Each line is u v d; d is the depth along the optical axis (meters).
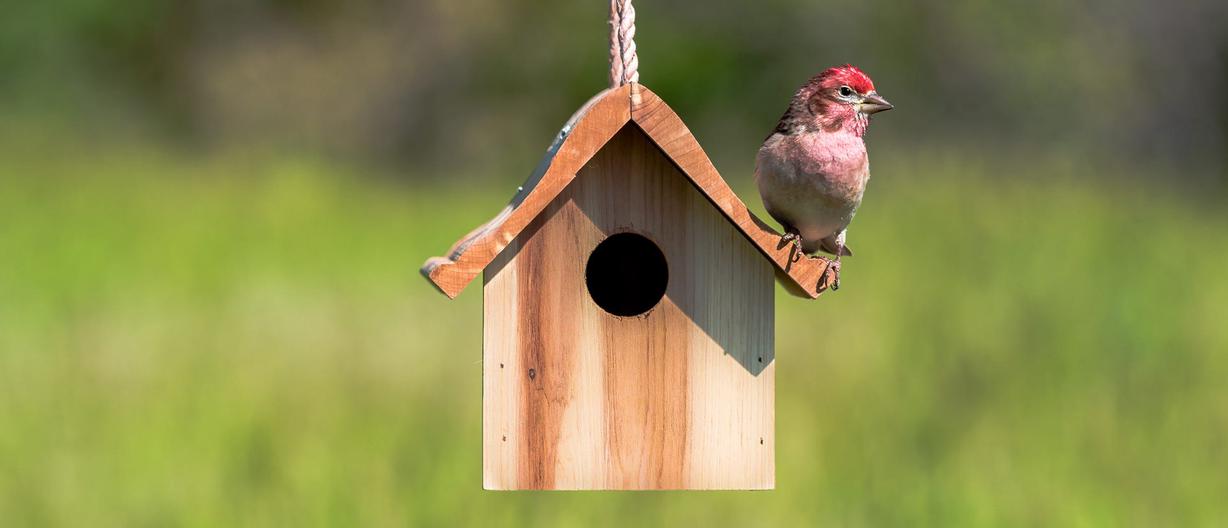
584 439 6.26
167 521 9.62
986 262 14.81
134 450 10.84
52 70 30.91
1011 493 9.82
